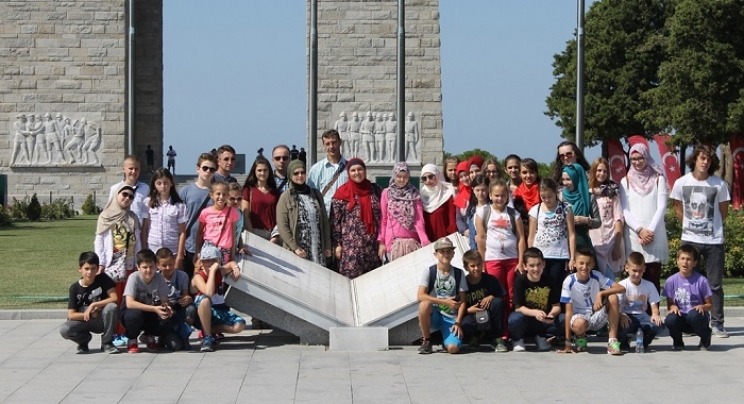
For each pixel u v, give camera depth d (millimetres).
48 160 50000
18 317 18531
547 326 15117
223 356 14594
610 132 68188
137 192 16125
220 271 15203
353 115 46906
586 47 68562
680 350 15148
